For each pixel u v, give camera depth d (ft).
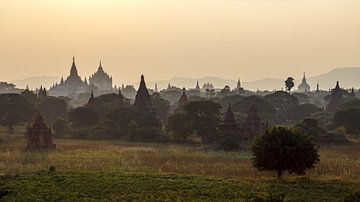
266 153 170.19
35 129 292.20
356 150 289.53
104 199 130.62
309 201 130.52
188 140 351.67
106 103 490.08
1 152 266.36
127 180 157.99
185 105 362.53
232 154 260.83
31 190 140.67
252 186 151.33
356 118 388.78
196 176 172.24
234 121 335.06
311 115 511.40
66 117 481.46
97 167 203.72
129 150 277.85
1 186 144.05
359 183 161.38
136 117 389.39
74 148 294.46
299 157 168.55
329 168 205.98
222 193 139.54
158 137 352.28
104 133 375.04
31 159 230.07
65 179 158.40
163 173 181.68
